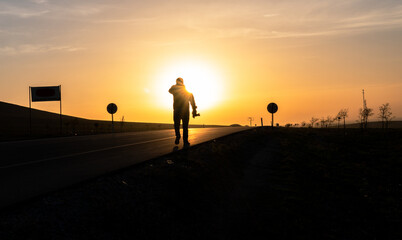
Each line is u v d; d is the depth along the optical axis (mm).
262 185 9523
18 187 5250
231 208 7168
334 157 16594
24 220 3992
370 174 12688
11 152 10062
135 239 4555
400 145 21125
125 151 10422
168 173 7258
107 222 4566
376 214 8188
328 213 7906
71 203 4797
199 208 6531
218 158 10570
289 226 6695
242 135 20953
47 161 8133
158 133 22828
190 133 22484
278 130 30922
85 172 6586
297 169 12320
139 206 5398
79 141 14656
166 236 5008
